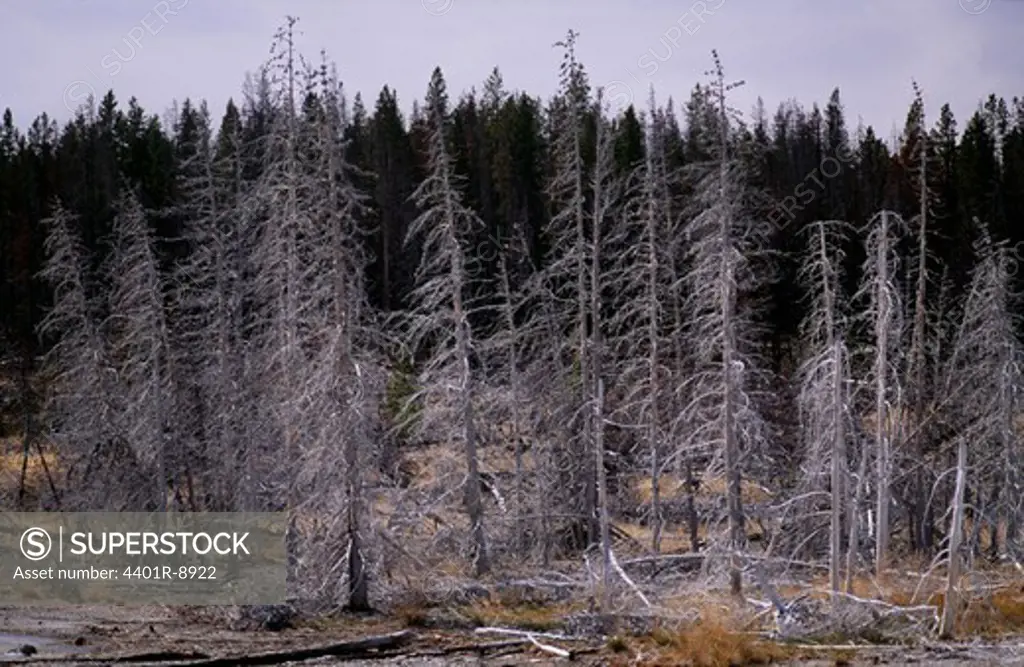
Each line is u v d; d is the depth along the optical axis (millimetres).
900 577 33719
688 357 38781
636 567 34438
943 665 24562
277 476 33375
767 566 31438
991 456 36625
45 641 26812
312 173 35031
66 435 39344
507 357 42031
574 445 39750
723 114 30594
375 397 30000
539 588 32375
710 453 31844
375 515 30156
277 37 31609
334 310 29328
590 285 42719
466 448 33438
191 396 41188
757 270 40906
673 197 42562
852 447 35281
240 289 38938
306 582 29812
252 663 24734
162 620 29672
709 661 24422
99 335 40688
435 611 29703
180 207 44062
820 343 35219
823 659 25109
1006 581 33469
